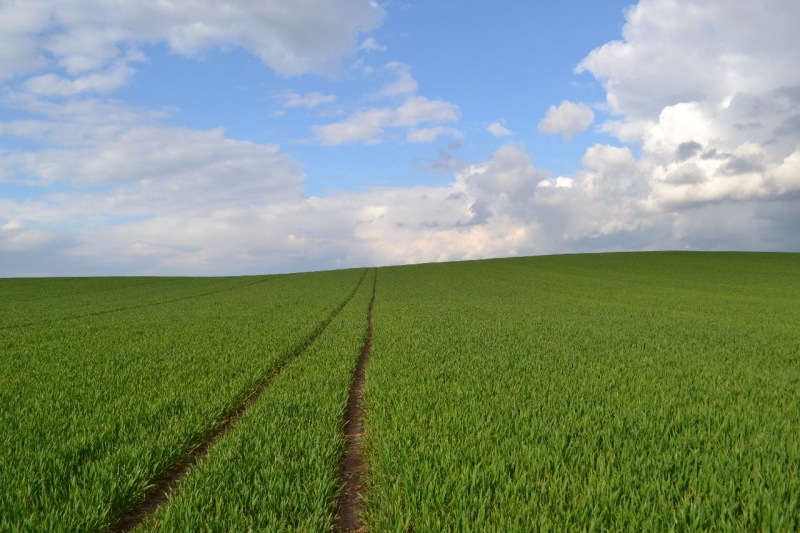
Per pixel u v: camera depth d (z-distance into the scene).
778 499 4.01
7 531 3.76
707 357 12.10
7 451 5.38
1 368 10.84
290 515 4.00
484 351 12.59
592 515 3.90
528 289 42.62
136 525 4.20
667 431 5.89
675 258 72.25
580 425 6.23
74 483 4.52
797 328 18.70
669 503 4.04
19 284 55.31
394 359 11.44
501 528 3.64
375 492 4.54
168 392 8.42
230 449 5.40
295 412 7.17
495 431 6.05
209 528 3.72
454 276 61.44
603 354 12.27
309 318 21.50
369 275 67.62
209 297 37.56
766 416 6.71
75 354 12.68
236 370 10.46
